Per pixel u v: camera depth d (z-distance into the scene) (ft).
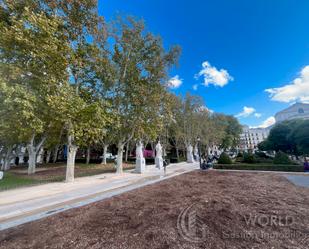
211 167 66.90
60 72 35.17
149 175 49.90
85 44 42.29
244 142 331.16
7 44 30.68
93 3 38.83
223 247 11.18
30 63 33.78
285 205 19.30
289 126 106.01
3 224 16.33
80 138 39.83
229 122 181.98
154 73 56.44
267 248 10.90
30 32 29.66
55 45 32.09
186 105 109.70
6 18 31.71
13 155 77.15
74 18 38.37
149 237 12.91
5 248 12.08
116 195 26.86
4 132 40.73
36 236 13.75
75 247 11.87
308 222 14.75
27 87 34.37
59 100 33.06
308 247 10.94
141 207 20.16
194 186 31.86
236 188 29.07
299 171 50.85
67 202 23.66
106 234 13.65
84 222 16.26
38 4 34.09
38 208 21.08
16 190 30.96
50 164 94.79
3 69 30.89
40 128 35.27
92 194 27.78
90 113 37.35
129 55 56.08
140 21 55.01
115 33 53.47
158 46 56.13
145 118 57.57
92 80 50.57
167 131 108.17
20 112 31.81
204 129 124.26
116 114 51.49
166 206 20.10
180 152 148.25
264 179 38.58
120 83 55.11
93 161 111.96
